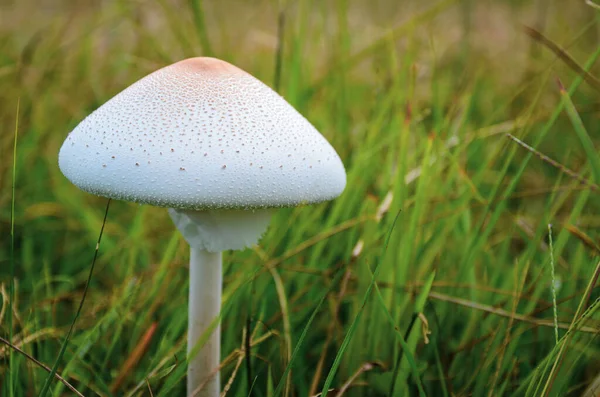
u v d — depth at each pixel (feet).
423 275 1.89
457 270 1.92
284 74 2.21
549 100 2.35
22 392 1.73
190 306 1.70
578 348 1.72
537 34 1.76
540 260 1.95
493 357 1.73
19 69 2.37
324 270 1.92
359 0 3.28
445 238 1.90
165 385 1.69
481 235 1.82
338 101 2.23
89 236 2.17
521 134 1.82
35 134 2.29
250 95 1.55
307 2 2.14
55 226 2.22
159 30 2.79
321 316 1.95
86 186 1.52
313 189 1.54
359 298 1.83
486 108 2.57
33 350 1.80
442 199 1.93
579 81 1.74
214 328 1.67
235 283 1.86
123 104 1.54
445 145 1.98
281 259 1.88
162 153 1.49
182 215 1.62
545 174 2.25
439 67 2.63
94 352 1.85
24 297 2.02
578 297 1.83
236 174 1.49
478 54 2.79
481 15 3.18
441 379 1.73
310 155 1.55
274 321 1.86
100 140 1.52
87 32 2.64
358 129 2.22
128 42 2.89
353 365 1.79
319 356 1.88
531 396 1.67
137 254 2.10
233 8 2.93
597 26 2.58
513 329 1.83
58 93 2.51
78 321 1.90
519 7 3.01
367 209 1.89
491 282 1.89
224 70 1.57
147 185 1.49
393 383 1.71
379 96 2.16
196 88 1.54
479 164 2.22
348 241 1.98
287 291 1.95
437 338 1.81
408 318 1.82
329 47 2.42
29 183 2.29
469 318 1.86
